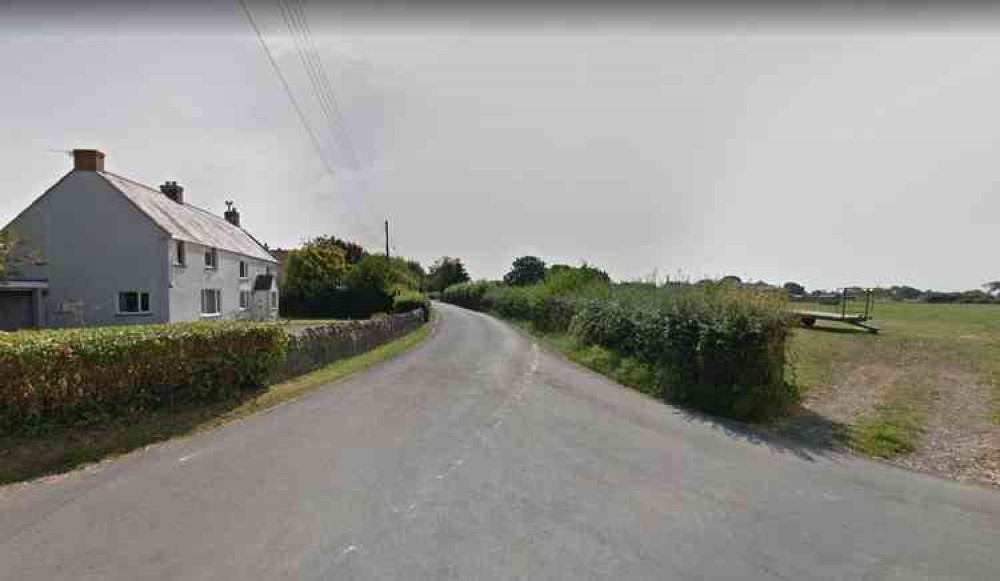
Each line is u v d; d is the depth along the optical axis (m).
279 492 3.65
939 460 4.67
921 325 18.03
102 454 4.44
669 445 5.07
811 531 3.19
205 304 21.53
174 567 2.61
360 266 34.41
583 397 7.39
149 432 5.11
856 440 5.27
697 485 3.97
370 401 6.85
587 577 2.59
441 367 10.28
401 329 18.00
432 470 4.18
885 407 6.71
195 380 6.28
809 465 4.50
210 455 4.48
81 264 17.92
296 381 8.12
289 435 5.15
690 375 7.06
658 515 3.39
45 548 2.79
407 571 2.61
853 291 28.41
